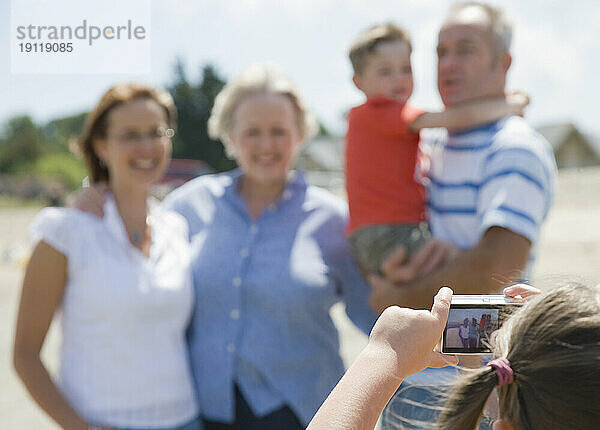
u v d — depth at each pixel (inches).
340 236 73.9
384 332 34.7
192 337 69.8
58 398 61.9
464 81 65.7
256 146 71.0
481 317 36.2
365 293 74.5
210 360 67.7
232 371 67.1
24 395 141.3
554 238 315.3
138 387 62.8
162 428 63.7
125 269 63.3
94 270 62.6
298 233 70.9
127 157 67.4
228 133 75.9
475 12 66.0
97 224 64.4
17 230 430.9
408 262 68.7
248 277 67.9
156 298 63.8
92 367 62.6
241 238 69.9
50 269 62.6
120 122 67.7
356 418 31.9
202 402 68.4
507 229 58.2
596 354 30.7
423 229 70.9
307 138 78.9
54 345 164.2
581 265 246.5
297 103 74.4
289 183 74.5
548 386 31.2
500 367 32.5
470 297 36.9
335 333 71.2
